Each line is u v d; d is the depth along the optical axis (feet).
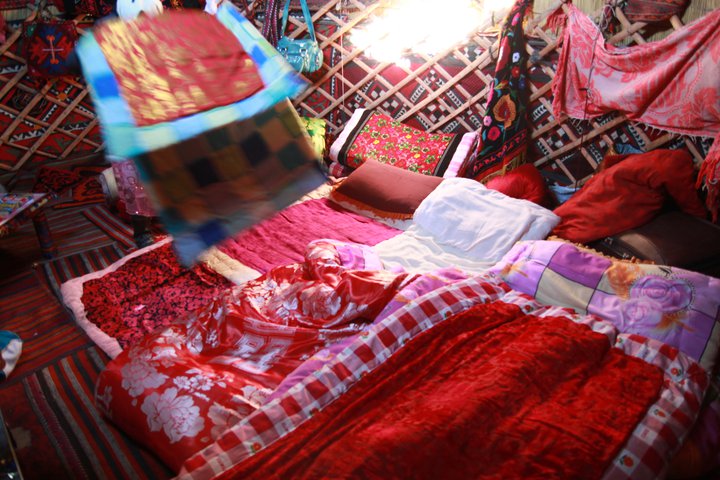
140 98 4.01
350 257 6.73
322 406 4.38
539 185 8.29
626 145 8.10
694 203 6.83
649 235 6.56
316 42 10.38
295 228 8.41
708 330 4.96
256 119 4.38
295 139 4.55
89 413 5.37
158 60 4.33
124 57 4.21
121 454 4.84
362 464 3.63
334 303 5.66
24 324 6.92
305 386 4.46
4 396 5.63
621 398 4.37
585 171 8.79
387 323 4.98
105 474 4.65
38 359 6.21
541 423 4.04
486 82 9.31
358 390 4.46
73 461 4.80
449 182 8.20
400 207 8.42
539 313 5.49
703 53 6.60
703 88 6.68
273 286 6.39
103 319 6.66
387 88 10.62
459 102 9.82
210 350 5.53
